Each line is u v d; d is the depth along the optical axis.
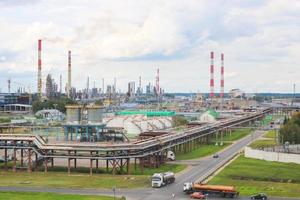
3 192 142.88
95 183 158.12
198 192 139.12
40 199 132.75
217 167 196.75
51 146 182.12
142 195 139.12
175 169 192.50
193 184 144.62
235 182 162.00
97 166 185.75
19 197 135.38
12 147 191.75
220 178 169.25
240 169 189.75
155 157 198.88
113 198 133.50
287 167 195.50
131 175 175.25
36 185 155.00
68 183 158.25
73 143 186.50
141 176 172.12
